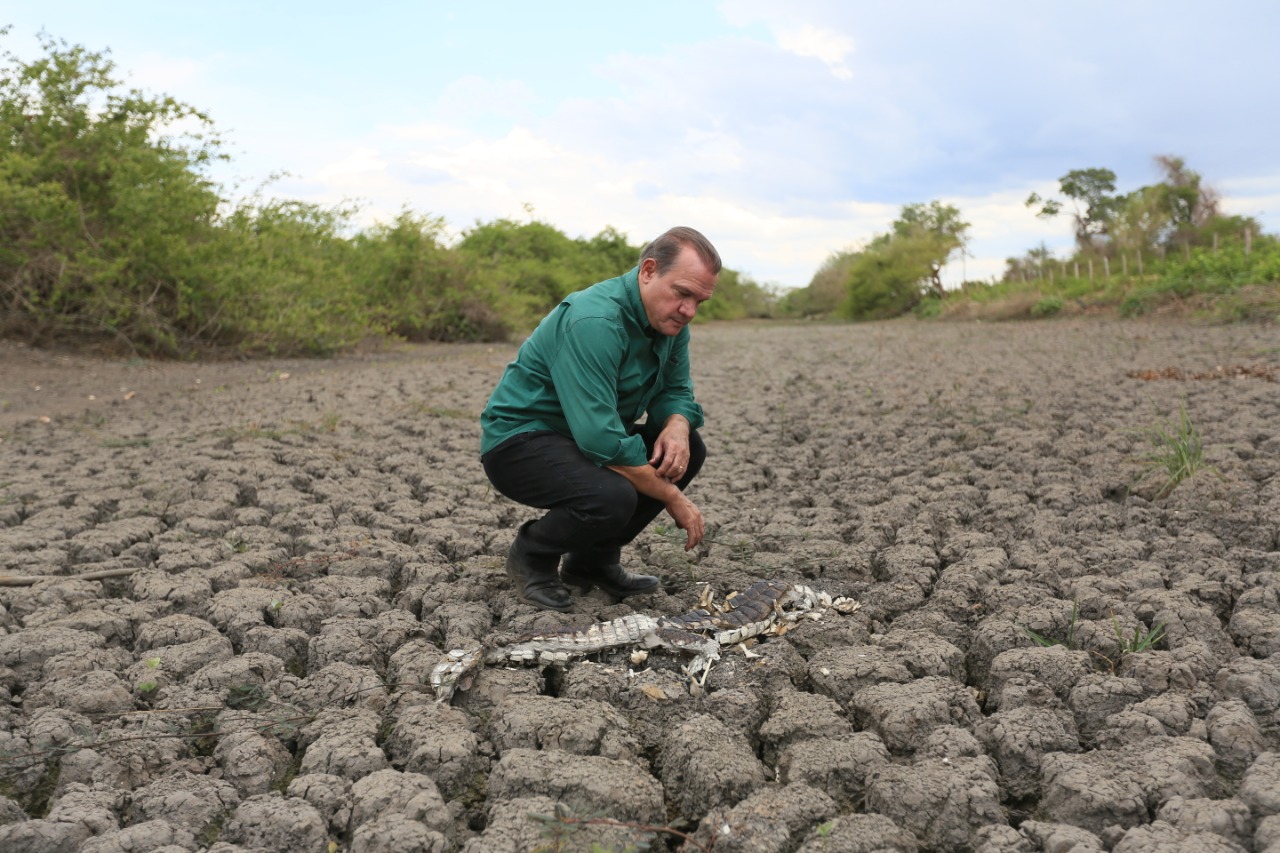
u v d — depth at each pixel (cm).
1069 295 2723
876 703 265
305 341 1412
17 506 489
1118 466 548
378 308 1555
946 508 480
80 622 329
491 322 1905
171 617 335
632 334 315
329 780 232
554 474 321
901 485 531
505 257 2873
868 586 374
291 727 263
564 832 209
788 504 514
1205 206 3347
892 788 225
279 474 566
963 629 331
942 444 633
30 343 1208
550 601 347
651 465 319
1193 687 274
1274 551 399
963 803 221
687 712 277
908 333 2131
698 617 321
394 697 279
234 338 1348
